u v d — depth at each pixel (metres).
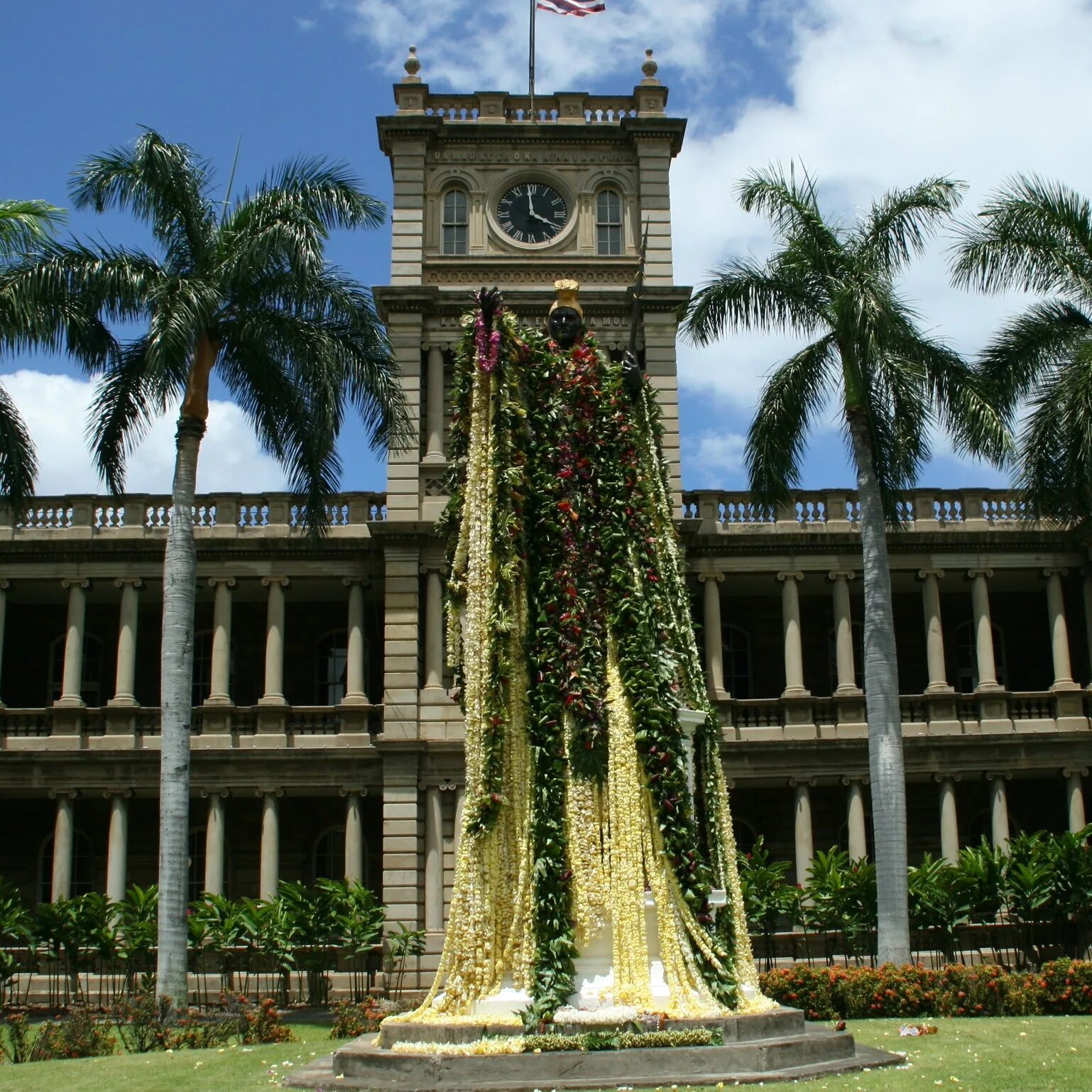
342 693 40.50
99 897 30.48
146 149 25.56
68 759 36.41
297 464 27.95
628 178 40.25
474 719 14.58
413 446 37.31
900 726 25.77
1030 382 27.55
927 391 26.75
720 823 15.36
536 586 14.90
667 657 15.02
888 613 26.11
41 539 37.75
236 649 40.59
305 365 26.30
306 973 32.94
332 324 27.22
